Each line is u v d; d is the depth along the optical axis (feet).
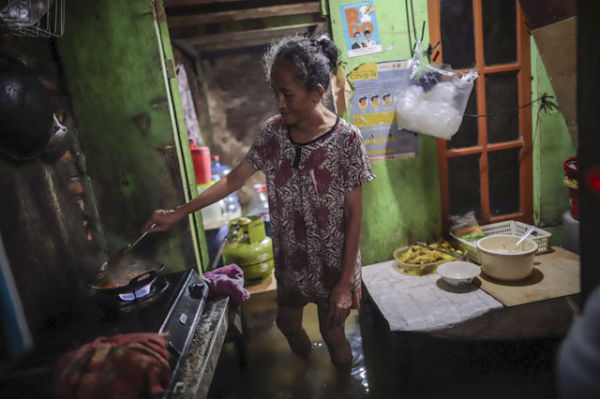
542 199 7.95
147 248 6.18
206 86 15.21
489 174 8.02
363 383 5.85
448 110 6.59
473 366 5.80
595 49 2.89
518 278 6.03
